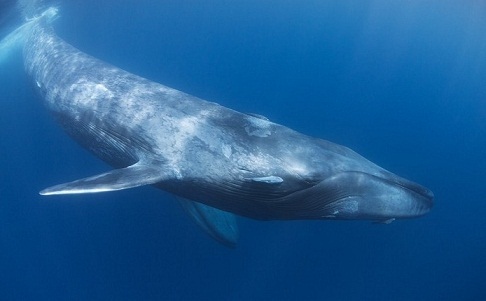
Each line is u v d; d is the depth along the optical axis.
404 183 8.07
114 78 10.70
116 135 9.62
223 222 12.60
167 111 9.03
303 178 7.60
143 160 8.80
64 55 12.95
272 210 8.43
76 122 10.77
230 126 8.31
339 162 7.85
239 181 7.93
